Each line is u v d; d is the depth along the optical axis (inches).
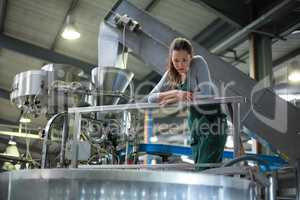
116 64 161.2
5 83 376.2
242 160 89.2
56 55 310.5
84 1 244.8
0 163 178.7
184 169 96.7
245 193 80.0
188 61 96.3
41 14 270.2
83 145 97.0
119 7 162.7
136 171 71.0
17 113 427.8
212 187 74.4
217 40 259.6
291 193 176.4
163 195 71.3
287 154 146.5
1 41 301.1
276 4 205.2
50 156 122.0
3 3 257.6
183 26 261.7
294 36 250.7
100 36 163.9
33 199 72.9
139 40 158.1
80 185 71.0
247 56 278.7
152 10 247.9
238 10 214.2
